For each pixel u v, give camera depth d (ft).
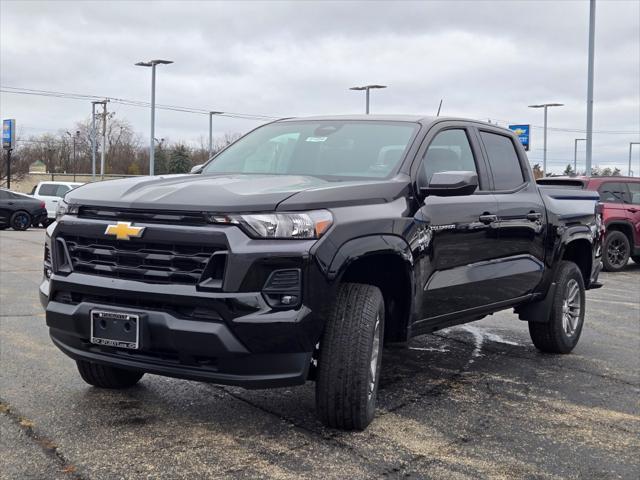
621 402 15.93
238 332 11.32
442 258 15.07
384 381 17.15
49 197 94.84
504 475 11.56
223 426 13.34
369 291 12.78
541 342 20.52
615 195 46.14
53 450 11.95
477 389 16.65
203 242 11.51
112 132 272.92
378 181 14.03
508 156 19.20
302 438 12.81
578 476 11.66
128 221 12.14
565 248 20.35
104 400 14.74
